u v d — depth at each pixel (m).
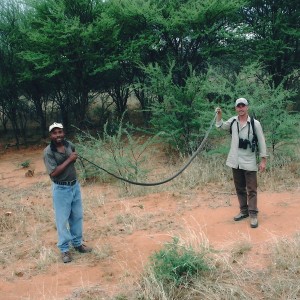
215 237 5.52
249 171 5.76
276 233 5.46
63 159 5.07
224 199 7.12
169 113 11.23
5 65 14.59
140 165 9.91
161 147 12.25
